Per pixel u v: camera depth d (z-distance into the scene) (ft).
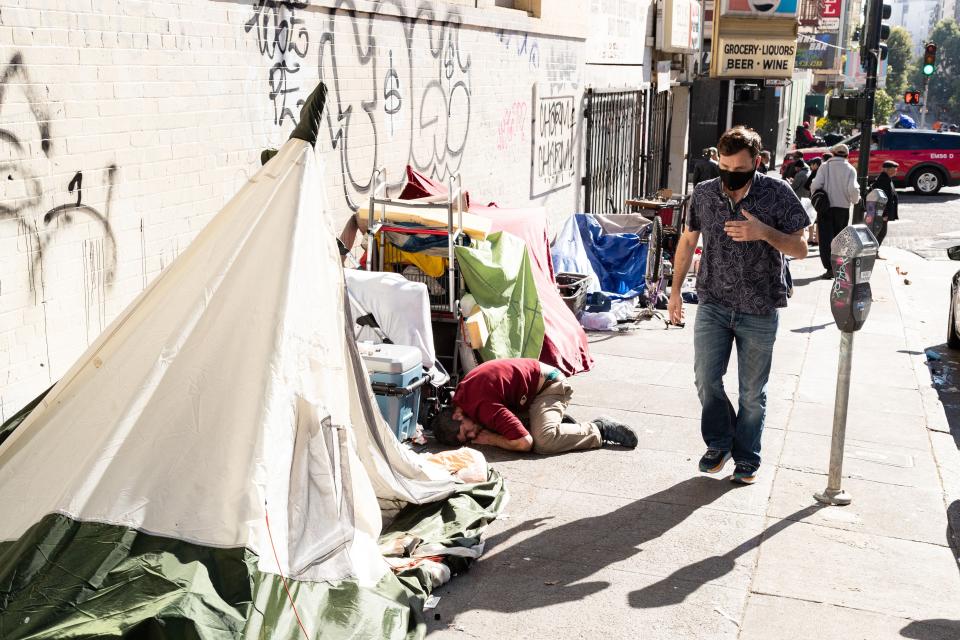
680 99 73.97
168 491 12.26
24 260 15.94
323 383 14.05
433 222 24.25
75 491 12.21
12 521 12.74
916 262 57.11
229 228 13.97
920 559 15.99
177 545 11.86
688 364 29.12
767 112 76.84
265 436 12.60
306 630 11.82
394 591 13.39
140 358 13.51
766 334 18.13
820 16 191.52
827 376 28.14
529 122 40.73
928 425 23.68
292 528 12.84
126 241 18.33
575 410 24.14
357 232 26.43
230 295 13.46
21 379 16.02
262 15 22.21
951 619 14.03
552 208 44.86
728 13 63.05
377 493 16.57
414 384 20.59
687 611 14.14
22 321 15.97
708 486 19.08
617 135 54.85
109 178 17.78
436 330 24.66
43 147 16.20
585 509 17.87
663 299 37.60
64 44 16.51
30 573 11.52
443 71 31.86
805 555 16.07
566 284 33.60
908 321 37.17
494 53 36.19
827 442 21.97
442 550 15.23
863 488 19.11
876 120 218.59
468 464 18.85
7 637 10.71
